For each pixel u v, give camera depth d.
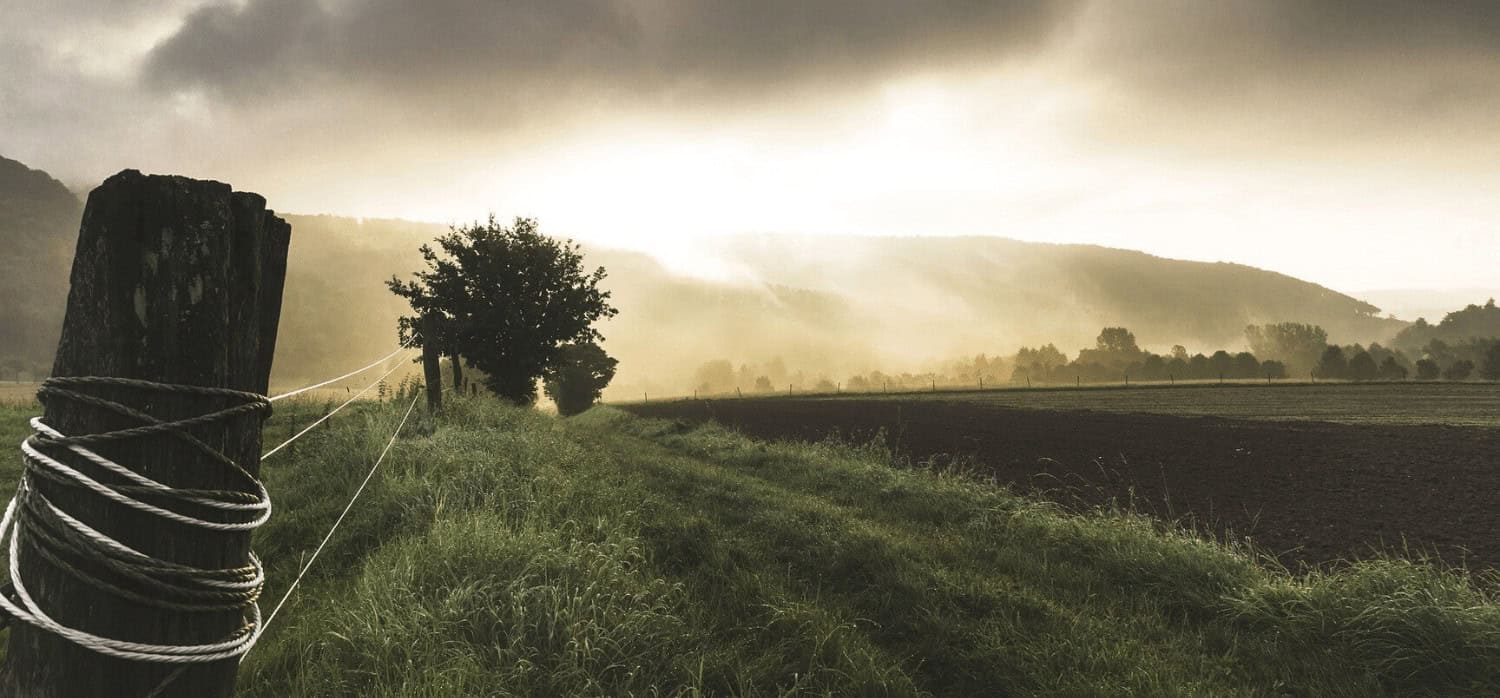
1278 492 9.99
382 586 3.80
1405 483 10.77
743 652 3.76
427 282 17.30
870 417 27.88
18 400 16.44
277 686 3.03
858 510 7.95
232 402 1.45
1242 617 4.60
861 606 4.71
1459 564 6.15
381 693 2.90
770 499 8.16
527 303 17.73
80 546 1.26
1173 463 13.12
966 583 5.04
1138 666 3.70
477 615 3.51
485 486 6.31
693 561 5.46
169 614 1.34
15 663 1.33
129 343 1.31
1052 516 7.17
